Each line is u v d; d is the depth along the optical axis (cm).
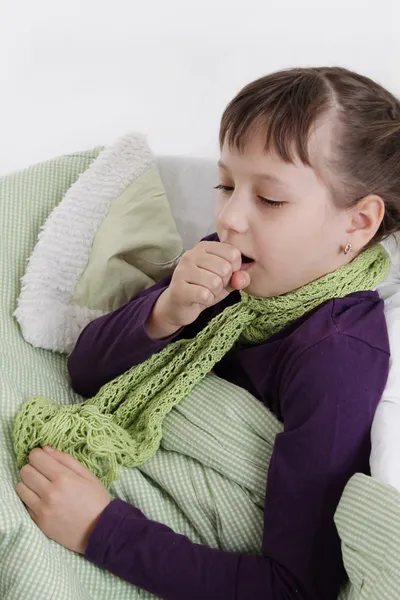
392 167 87
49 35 159
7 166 160
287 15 153
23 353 102
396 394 81
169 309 87
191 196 129
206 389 91
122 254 111
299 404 79
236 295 100
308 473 76
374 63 152
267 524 78
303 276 85
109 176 113
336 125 82
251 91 84
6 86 160
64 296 107
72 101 160
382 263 92
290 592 74
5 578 73
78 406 92
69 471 83
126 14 156
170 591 78
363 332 83
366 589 67
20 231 111
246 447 86
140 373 95
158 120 158
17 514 74
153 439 88
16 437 87
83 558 81
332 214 83
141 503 86
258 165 80
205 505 85
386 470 74
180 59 157
